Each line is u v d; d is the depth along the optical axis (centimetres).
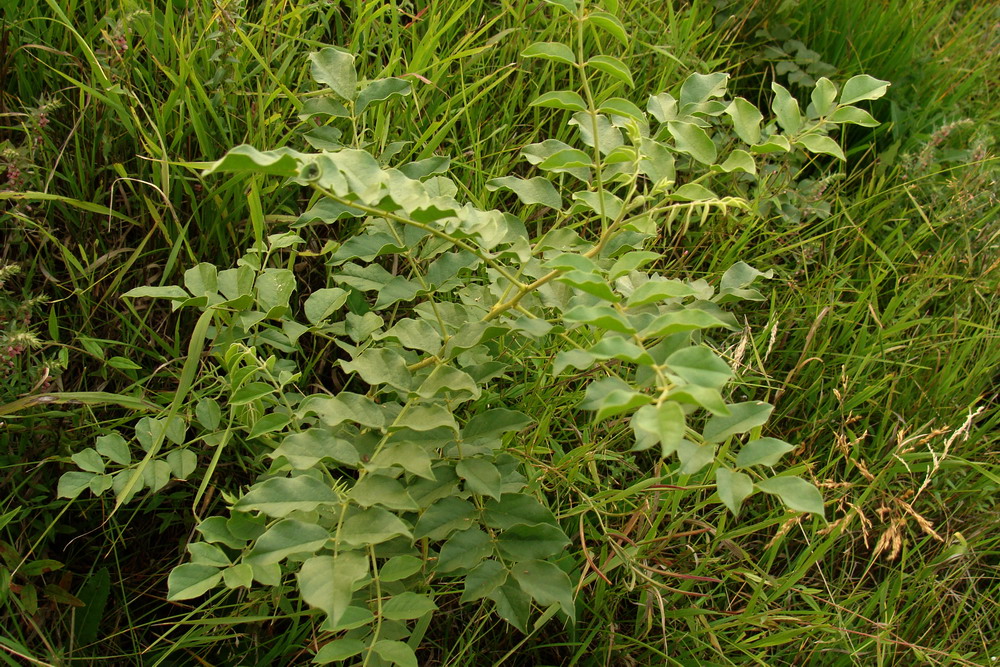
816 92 65
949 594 84
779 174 102
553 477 78
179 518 76
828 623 77
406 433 64
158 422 68
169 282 81
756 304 99
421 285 69
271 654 72
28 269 77
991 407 100
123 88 78
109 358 77
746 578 79
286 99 86
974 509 91
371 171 54
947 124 115
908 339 98
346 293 71
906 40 124
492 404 81
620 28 60
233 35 81
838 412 91
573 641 76
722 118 107
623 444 86
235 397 64
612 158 61
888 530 75
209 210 81
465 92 88
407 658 56
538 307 68
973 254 106
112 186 75
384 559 65
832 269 103
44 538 73
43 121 74
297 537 55
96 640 73
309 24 96
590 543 80
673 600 79
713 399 48
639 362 51
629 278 67
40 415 71
